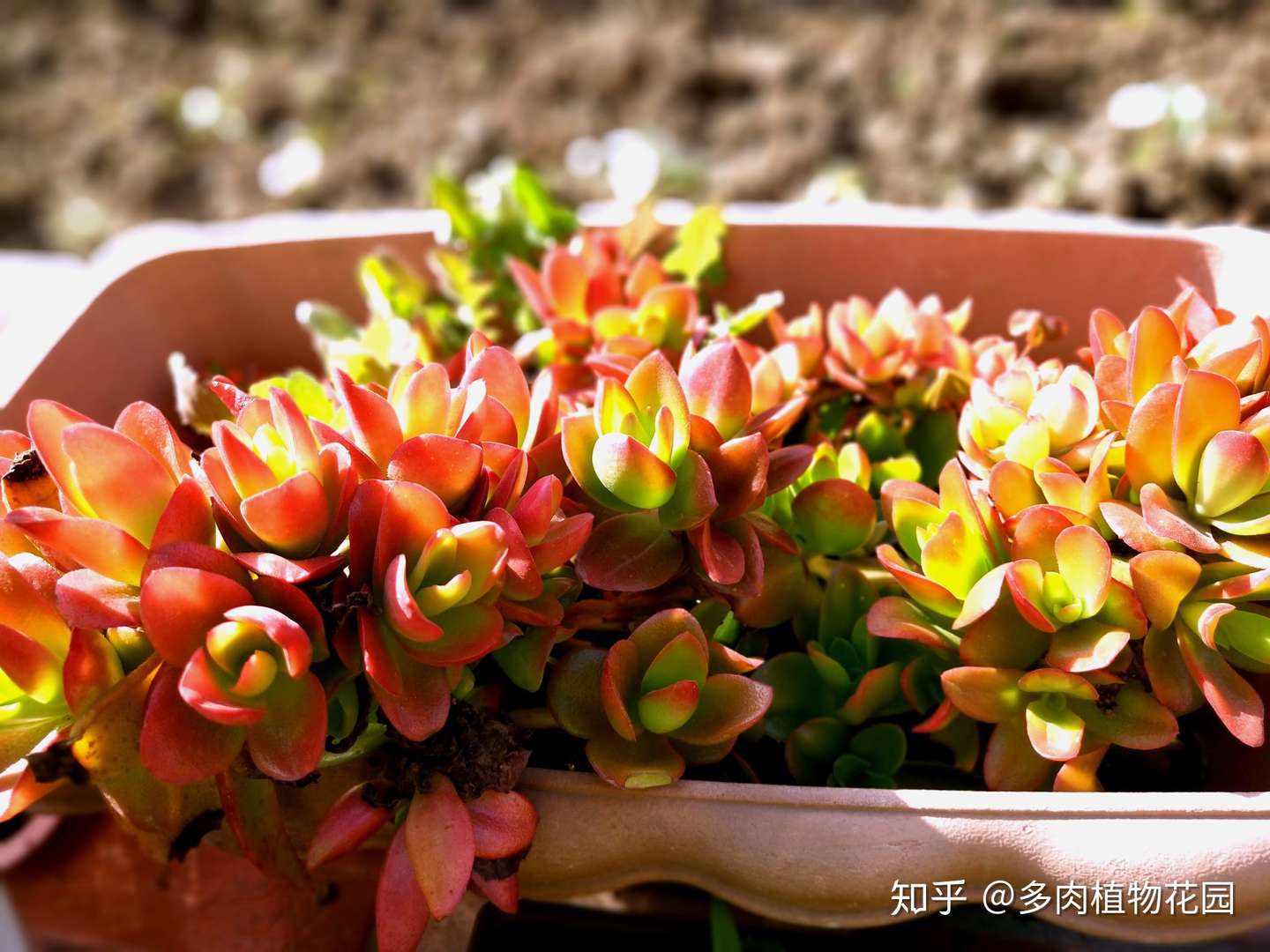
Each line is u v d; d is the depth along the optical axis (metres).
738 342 0.51
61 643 0.38
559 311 0.54
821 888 0.37
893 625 0.41
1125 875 0.36
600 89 1.33
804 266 0.59
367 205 1.24
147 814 0.38
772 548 0.45
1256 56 1.15
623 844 0.38
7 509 0.40
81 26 1.61
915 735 0.47
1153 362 0.42
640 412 0.41
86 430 0.35
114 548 0.36
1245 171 0.99
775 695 0.45
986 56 1.22
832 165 1.17
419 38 1.47
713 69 1.30
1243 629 0.40
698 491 0.39
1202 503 0.40
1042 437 0.42
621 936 0.51
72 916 0.51
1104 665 0.38
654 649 0.39
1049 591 0.40
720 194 1.16
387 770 0.38
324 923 0.48
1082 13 1.29
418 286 0.60
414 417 0.39
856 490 0.44
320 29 1.52
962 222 0.57
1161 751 0.46
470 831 0.36
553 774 0.38
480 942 0.47
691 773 0.44
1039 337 0.53
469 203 0.62
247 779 0.38
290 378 0.48
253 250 0.60
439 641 0.36
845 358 0.52
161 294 0.59
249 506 0.35
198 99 1.42
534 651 0.39
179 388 0.52
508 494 0.38
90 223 1.30
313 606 0.35
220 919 0.49
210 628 0.34
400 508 0.35
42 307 0.91
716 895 0.41
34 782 0.37
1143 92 1.09
